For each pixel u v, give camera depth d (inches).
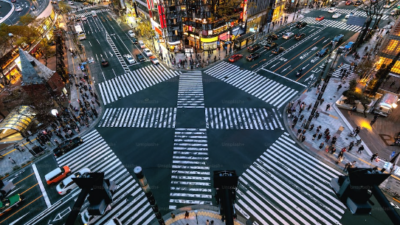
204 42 2181.3
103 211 224.7
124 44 2625.5
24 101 1589.6
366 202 210.7
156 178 1090.7
